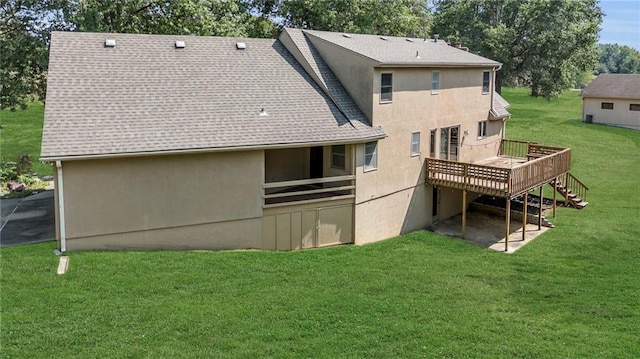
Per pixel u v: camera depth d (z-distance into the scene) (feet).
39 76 93.20
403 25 130.21
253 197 60.03
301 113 65.16
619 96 155.43
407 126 74.43
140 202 53.98
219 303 44.68
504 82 182.91
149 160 53.72
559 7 161.27
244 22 127.95
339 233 67.62
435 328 43.37
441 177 77.36
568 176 99.09
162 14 97.09
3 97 89.66
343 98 70.08
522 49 166.50
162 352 36.35
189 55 66.80
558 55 163.84
